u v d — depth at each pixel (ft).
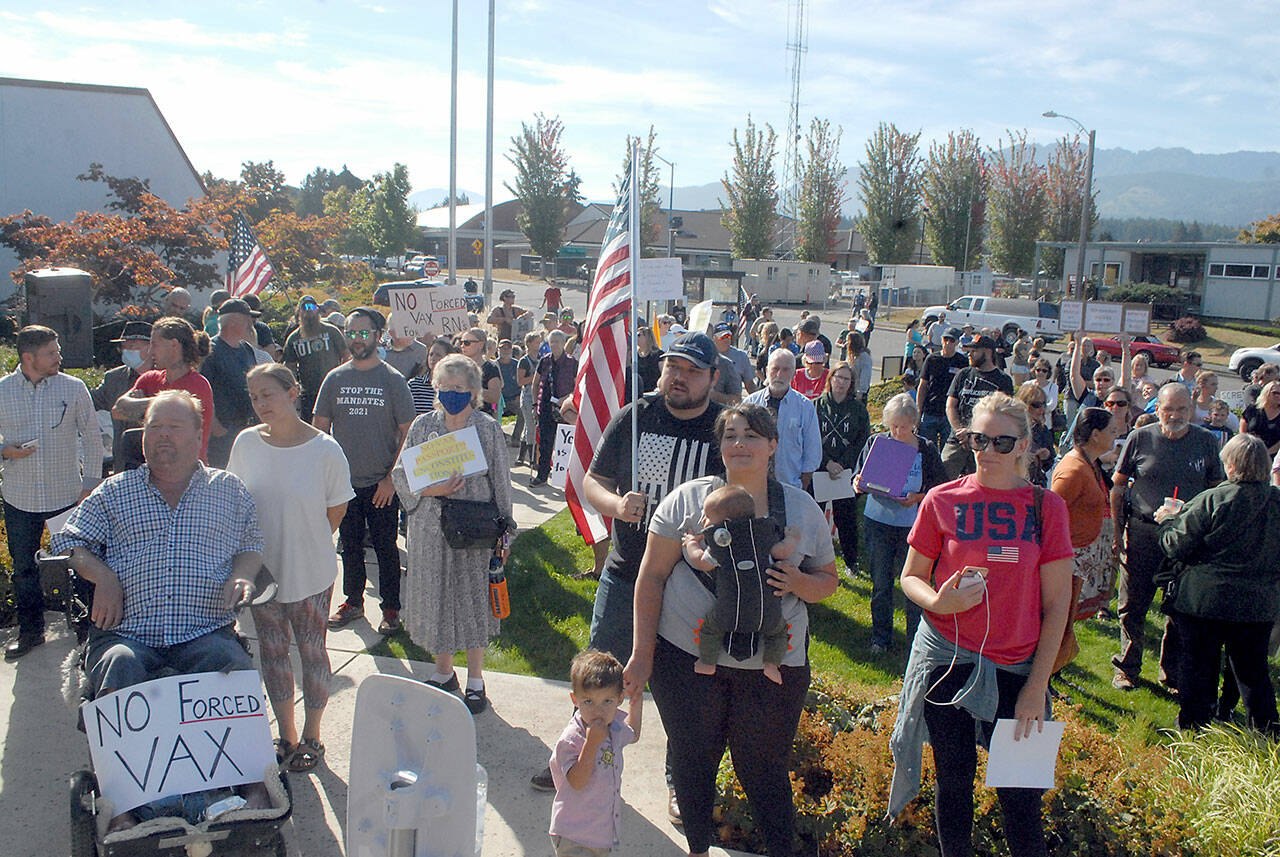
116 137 82.84
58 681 16.39
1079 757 13.24
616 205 16.12
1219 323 138.72
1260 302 141.90
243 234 44.32
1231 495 15.12
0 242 71.31
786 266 184.65
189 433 12.04
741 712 10.37
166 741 10.39
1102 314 47.50
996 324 119.44
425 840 9.21
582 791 10.61
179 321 17.38
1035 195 196.54
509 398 38.60
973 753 10.61
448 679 15.99
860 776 12.51
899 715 11.33
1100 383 34.58
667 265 31.58
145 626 11.70
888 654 19.76
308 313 26.66
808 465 20.04
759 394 20.27
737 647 9.84
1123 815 11.96
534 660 18.33
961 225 211.20
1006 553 10.34
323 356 26.48
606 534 16.06
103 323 68.03
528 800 13.21
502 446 15.90
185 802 10.27
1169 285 154.61
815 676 16.34
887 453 19.08
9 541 17.34
